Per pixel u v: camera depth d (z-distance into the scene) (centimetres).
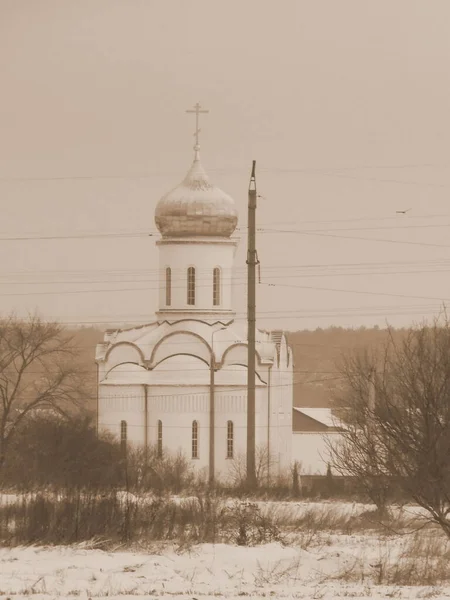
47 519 11594
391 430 9681
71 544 11244
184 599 7938
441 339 9969
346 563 10369
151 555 10769
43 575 9425
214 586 9106
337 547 11481
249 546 11400
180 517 12238
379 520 12681
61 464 16875
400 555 10550
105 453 17725
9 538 11400
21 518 11919
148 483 16238
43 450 17650
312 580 9631
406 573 9794
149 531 11700
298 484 17925
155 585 9019
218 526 12056
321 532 12381
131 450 19600
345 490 17200
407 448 9606
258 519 12294
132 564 10250
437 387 9581
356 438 10444
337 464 13725
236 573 9875
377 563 10212
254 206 17362
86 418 18875
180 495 15838
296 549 11175
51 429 18325
